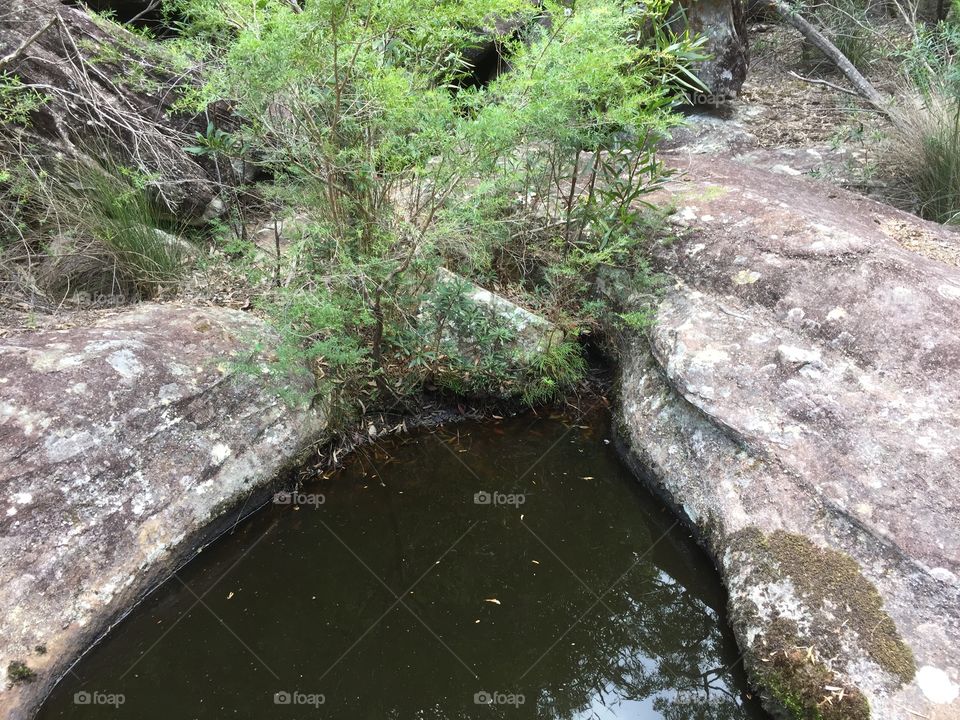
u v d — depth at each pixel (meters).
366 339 3.49
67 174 3.77
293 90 2.79
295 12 2.78
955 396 2.79
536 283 4.09
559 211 4.11
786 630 2.37
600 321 4.00
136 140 3.87
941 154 4.62
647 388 3.48
